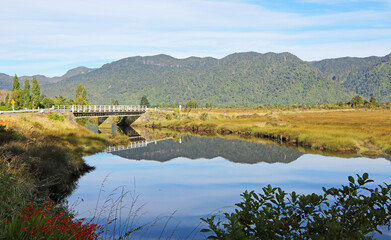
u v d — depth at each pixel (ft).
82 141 102.17
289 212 14.96
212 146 121.70
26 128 85.15
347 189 15.29
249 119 239.09
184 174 69.21
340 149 105.40
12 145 53.83
